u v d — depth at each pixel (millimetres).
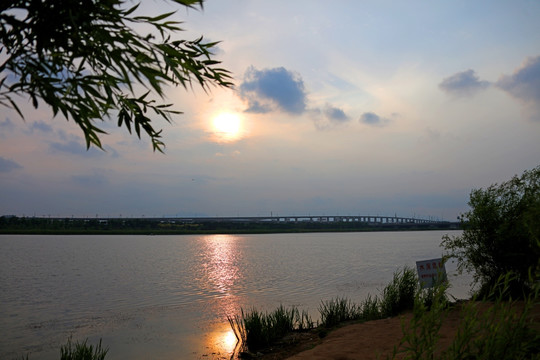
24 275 27188
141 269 31500
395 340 6199
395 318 8273
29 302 16641
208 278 25000
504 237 7891
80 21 2525
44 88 2590
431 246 65312
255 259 41281
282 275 25781
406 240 96812
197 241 101312
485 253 8578
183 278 25203
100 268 32438
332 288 18812
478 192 9172
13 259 41875
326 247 65562
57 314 13922
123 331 11125
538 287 2260
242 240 108875
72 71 2693
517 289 7336
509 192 8711
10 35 2525
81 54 2639
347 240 100562
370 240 99188
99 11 2557
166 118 3518
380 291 17375
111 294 18672
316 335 8391
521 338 2174
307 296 16578
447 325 5887
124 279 24828
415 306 2445
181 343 9453
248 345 8430
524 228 7215
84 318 13133
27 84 2574
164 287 21000
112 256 47219
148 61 2693
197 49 3465
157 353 8648
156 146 3600
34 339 10406
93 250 59562
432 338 2393
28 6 2475
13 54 2541
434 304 2422
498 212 8484
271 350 7809
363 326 7734
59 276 26578
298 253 50406
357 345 6172
